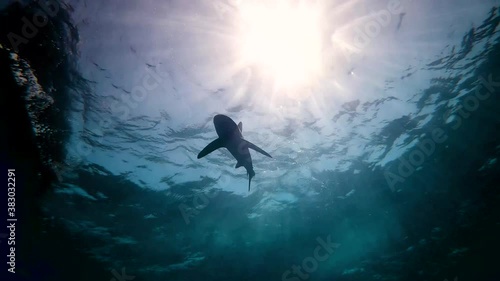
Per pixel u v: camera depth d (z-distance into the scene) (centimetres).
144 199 1144
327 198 1259
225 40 825
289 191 1216
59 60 773
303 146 1083
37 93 810
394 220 1368
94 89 847
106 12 727
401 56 905
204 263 1437
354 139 1087
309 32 847
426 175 1214
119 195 1111
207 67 859
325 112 1002
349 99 983
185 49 819
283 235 1370
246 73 889
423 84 968
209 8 763
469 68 941
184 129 976
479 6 812
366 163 1165
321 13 811
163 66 838
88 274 1432
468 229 1473
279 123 1005
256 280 1577
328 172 1174
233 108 952
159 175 1088
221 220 1262
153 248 1315
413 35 866
